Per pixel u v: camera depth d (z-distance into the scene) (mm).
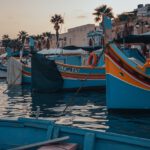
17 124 8805
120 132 13570
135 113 17953
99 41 54906
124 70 17578
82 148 7965
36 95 27797
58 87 29406
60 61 36969
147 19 55625
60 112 18828
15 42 109250
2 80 46281
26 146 7371
